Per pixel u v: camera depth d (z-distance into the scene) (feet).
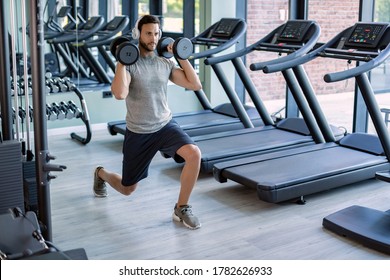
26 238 8.26
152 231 12.55
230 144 17.90
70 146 20.22
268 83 24.29
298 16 21.31
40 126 9.84
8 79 11.37
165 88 12.32
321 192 15.08
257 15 23.75
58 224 12.99
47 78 19.84
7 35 11.19
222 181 15.25
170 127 12.41
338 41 16.33
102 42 22.36
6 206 10.40
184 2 23.29
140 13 22.74
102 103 22.81
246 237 12.17
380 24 15.52
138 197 14.80
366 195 14.82
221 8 23.61
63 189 15.48
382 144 15.35
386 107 19.30
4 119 11.50
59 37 21.58
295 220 13.14
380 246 11.28
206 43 20.49
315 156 15.96
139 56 11.93
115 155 19.03
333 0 20.06
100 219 13.30
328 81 13.62
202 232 12.48
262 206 14.08
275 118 22.74
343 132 18.61
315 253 11.34
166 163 17.92
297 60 15.76
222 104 22.97
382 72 19.11
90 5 21.91
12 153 10.29
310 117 17.48
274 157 15.93
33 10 9.46
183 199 12.84
